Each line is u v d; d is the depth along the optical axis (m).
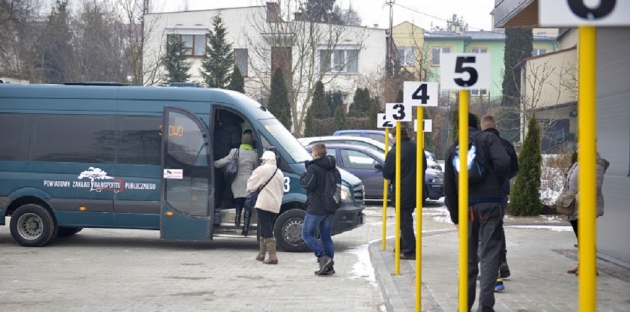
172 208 14.60
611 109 12.11
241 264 13.10
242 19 53.88
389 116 12.85
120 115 14.94
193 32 54.16
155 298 9.98
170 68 47.12
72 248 15.02
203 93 14.89
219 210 14.83
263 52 46.47
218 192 15.14
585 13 3.82
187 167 14.62
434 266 11.92
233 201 15.13
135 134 14.87
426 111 38.62
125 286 10.85
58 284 10.97
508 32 55.91
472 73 6.44
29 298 9.89
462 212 6.36
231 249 15.19
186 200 14.62
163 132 14.70
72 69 53.38
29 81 43.97
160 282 11.21
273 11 46.12
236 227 14.79
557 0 3.83
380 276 10.91
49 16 51.91
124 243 15.98
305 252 14.59
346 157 23.70
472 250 7.81
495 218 7.60
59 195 14.94
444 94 44.91
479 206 7.59
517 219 19.55
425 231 17.41
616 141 11.93
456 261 12.50
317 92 44.34
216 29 50.59
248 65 53.06
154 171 14.77
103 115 14.98
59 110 15.12
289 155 14.81
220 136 15.22
